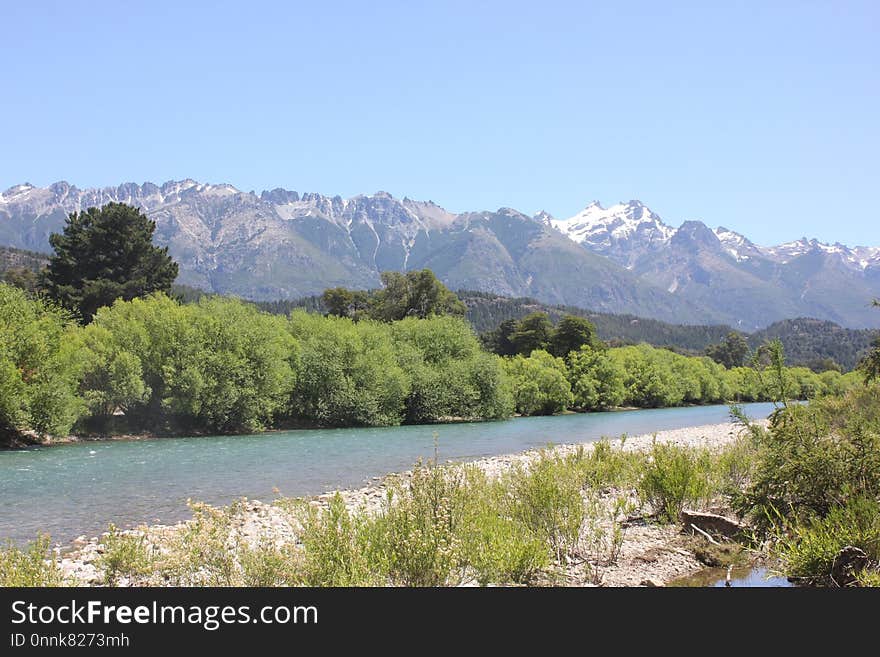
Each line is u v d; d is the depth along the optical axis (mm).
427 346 74438
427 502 10930
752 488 13414
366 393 59219
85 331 46688
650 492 16203
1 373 36406
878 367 24984
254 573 9336
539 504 13227
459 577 10359
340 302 120938
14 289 42469
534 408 87625
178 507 20219
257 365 52219
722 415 86188
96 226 70875
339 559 9188
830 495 12359
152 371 47531
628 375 111688
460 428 58406
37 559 9359
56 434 40125
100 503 20859
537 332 122250
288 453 36031
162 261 75750
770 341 14750
